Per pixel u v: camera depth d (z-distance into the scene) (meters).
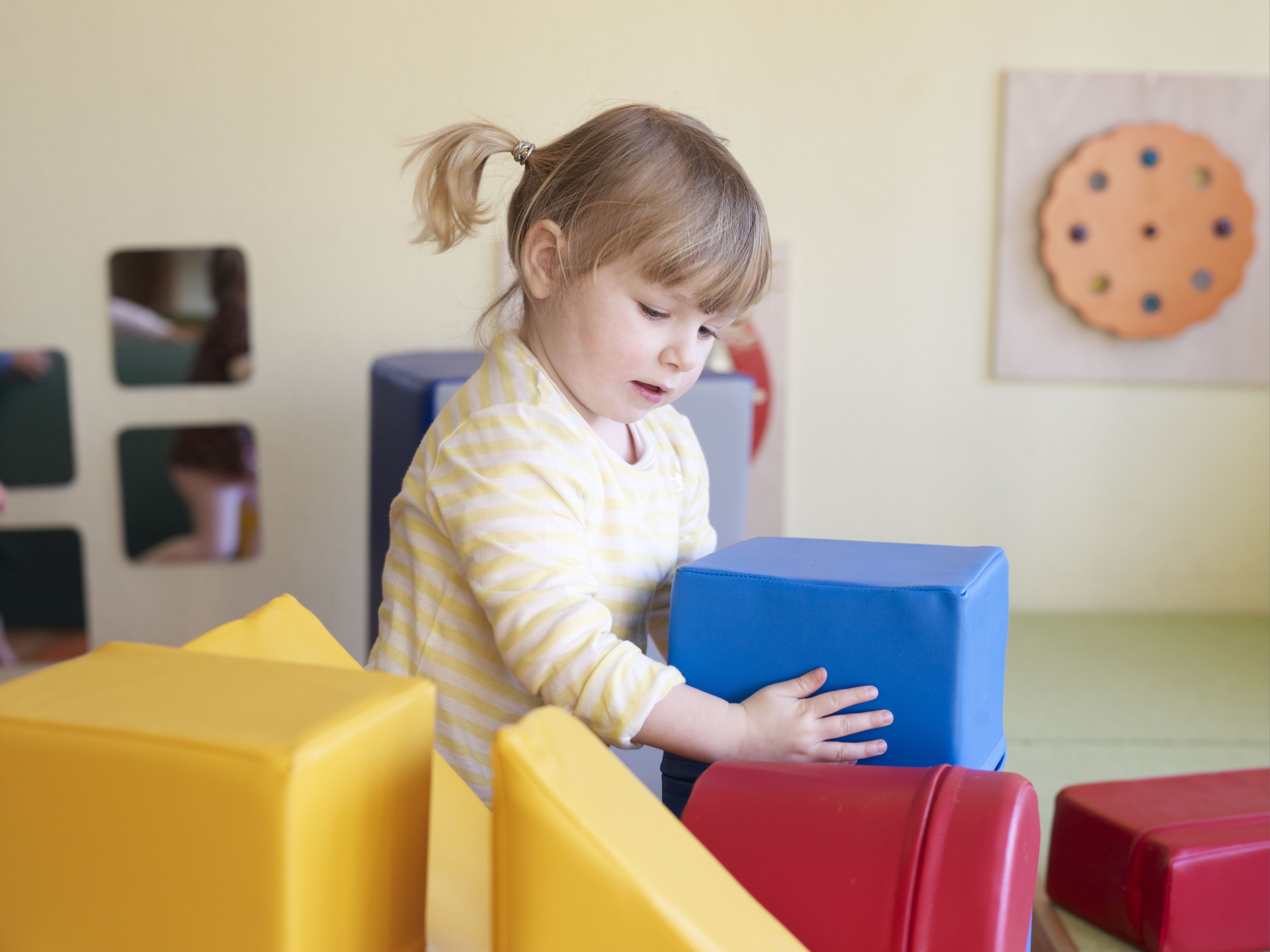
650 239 0.66
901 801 0.47
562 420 0.70
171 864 0.36
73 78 1.78
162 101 1.80
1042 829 1.20
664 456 0.82
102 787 0.36
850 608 0.58
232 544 1.90
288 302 1.87
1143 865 0.93
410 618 0.72
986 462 2.08
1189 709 1.61
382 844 0.40
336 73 1.84
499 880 0.38
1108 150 1.99
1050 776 1.36
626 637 0.73
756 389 2.01
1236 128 2.01
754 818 0.49
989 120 1.99
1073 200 2.00
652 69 1.92
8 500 1.84
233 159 1.83
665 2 1.90
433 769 0.58
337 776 0.37
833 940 0.45
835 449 2.06
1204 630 2.02
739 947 0.38
